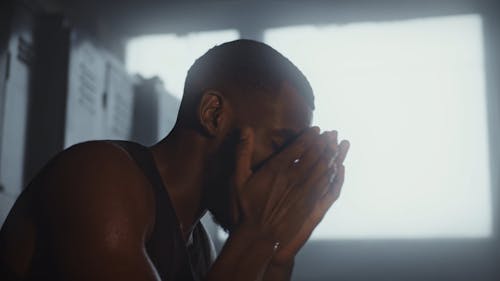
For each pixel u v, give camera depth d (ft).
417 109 14.26
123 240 3.53
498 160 13.89
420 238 13.89
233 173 3.87
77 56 11.38
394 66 14.49
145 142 13.53
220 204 4.06
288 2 15.19
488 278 13.48
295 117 4.06
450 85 14.32
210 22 15.40
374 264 13.93
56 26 11.16
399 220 14.03
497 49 14.35
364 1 14.92
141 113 13.66
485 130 14.03
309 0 15.10
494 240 13.61
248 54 4.13
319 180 3.88
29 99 10.76
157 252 3.79
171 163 4.09
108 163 3.70
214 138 4.05
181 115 4.19
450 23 14.60
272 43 15.05
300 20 15.10
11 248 3.77
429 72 14.40
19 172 10.37
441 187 13.99
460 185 13.94
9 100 10.21
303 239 4.12
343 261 14.05
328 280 13.99
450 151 14.07
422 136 14.19
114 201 3.59
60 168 3.71
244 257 3.70
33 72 10.87
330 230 14.23
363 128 14.35
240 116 4.04
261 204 3.80
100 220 3.53
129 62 15.39
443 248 13.78
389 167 14.19
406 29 14.66
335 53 14.74
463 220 13.83
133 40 15.53
